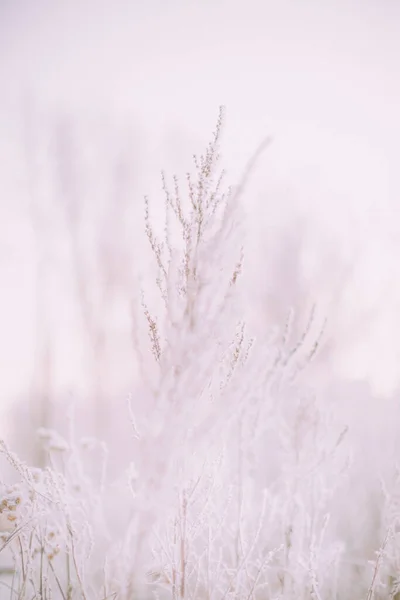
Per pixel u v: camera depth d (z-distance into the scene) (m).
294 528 1.42
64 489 1.36
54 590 1.39
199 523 1.34
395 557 1.45
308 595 1.42
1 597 1.39
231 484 1.37
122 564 1.28
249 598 1.34
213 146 1.31
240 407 1.33
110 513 1.39
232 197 1.30
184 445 1.29
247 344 1.35
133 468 1.35
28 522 1.33
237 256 1.30
